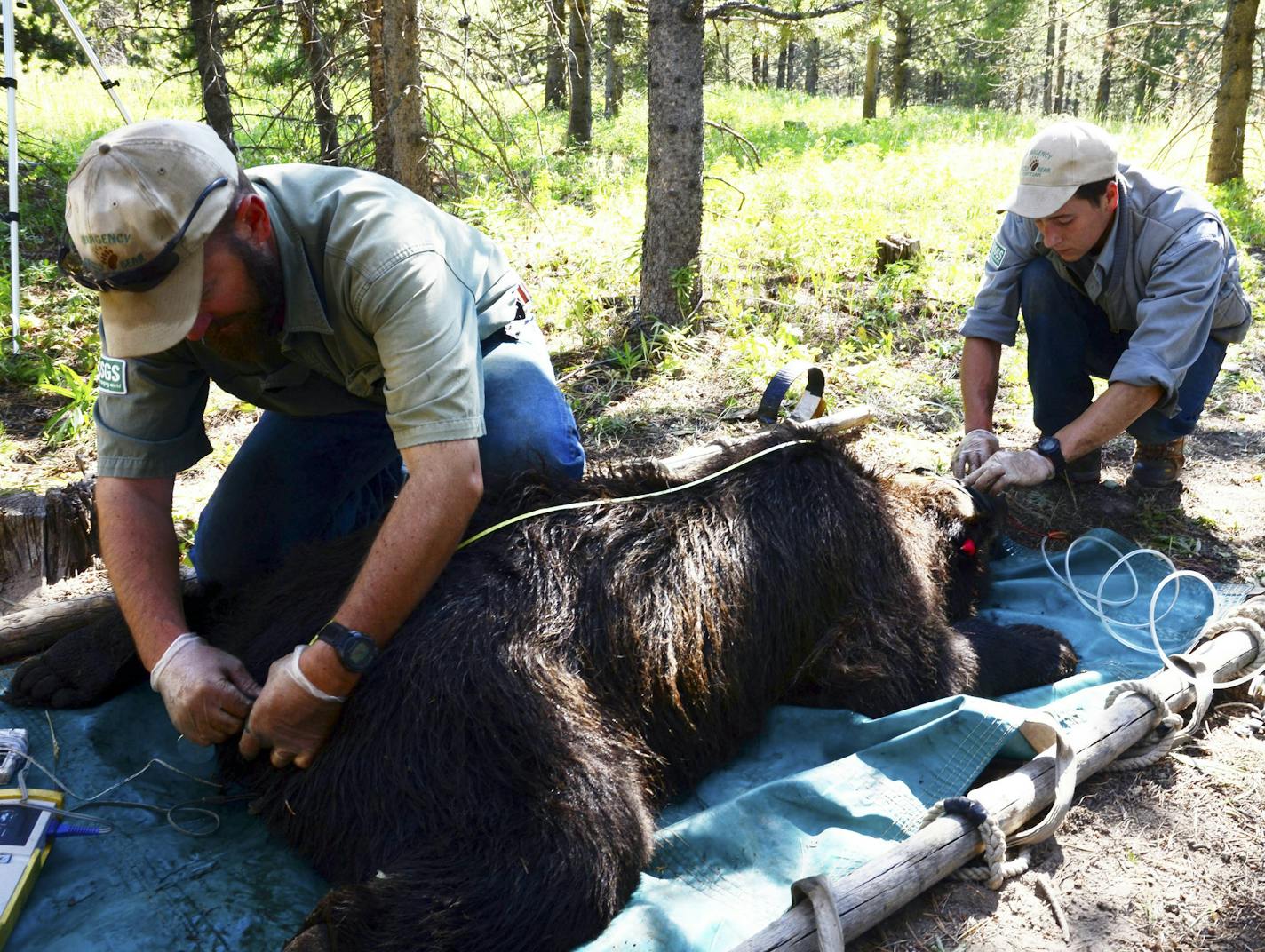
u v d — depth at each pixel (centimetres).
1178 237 376
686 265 643
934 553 343
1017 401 561
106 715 300
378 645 233
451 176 884
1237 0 1259
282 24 1100
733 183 1031
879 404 555
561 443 317
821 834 260
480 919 215
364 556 271
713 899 242
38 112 1525
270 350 259
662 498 301
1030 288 418
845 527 317
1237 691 334
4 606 375
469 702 238
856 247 795
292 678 229
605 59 2067
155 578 259
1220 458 511
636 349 630
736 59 3188
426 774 232
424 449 231
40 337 657
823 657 308
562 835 227
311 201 244
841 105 2873
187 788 275
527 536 274
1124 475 489
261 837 256
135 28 1161
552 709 245
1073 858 264
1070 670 337
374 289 234
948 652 318
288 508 328
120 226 204
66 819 259
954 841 247
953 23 2562
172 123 214
